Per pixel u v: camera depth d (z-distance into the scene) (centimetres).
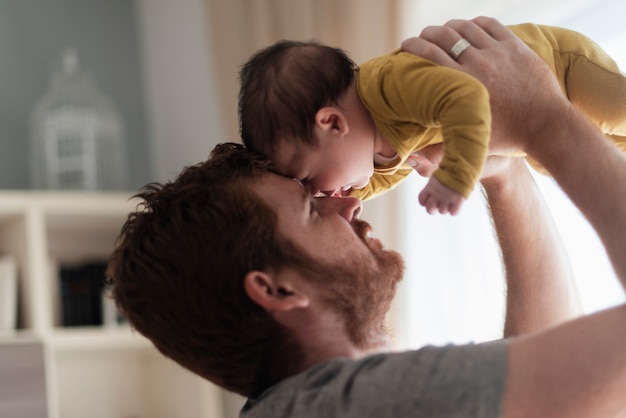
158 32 381
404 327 269
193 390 325
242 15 324
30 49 361
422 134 130
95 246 352
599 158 118
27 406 264
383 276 132
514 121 122
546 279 150
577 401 108
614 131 139
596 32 244
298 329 124
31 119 354
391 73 128
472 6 275
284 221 127
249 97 143
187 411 329
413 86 123
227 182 129
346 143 134
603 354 108
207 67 350
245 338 123
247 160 133
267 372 125
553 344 110
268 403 119
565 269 153
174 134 373
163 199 130
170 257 125
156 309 127
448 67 123
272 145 139
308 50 139
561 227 234
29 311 296
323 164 136
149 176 379
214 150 143
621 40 237
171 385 339
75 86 365
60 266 326
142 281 128
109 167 364
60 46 368
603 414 109
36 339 271
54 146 352
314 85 135
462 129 115
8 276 296
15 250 305
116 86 379
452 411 107
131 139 378
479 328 260
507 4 266
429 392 108
